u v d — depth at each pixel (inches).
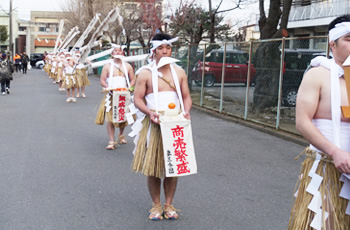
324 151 103.0
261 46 455.2
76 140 353.7
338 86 106.0
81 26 1473.9
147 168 170.7
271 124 434.9
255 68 466.0
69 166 269.1
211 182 241.1
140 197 213.0
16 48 2822.3
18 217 185.0
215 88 564.7
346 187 104.7
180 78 175.0
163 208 189.9
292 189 232.2
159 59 173.8
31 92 823.1
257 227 177.9
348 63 99.7
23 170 258.2
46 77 1405.0
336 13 935.7
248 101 474.6
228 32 1318.9
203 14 971.9
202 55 608.1
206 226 177.9
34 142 342.3
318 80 107.4
